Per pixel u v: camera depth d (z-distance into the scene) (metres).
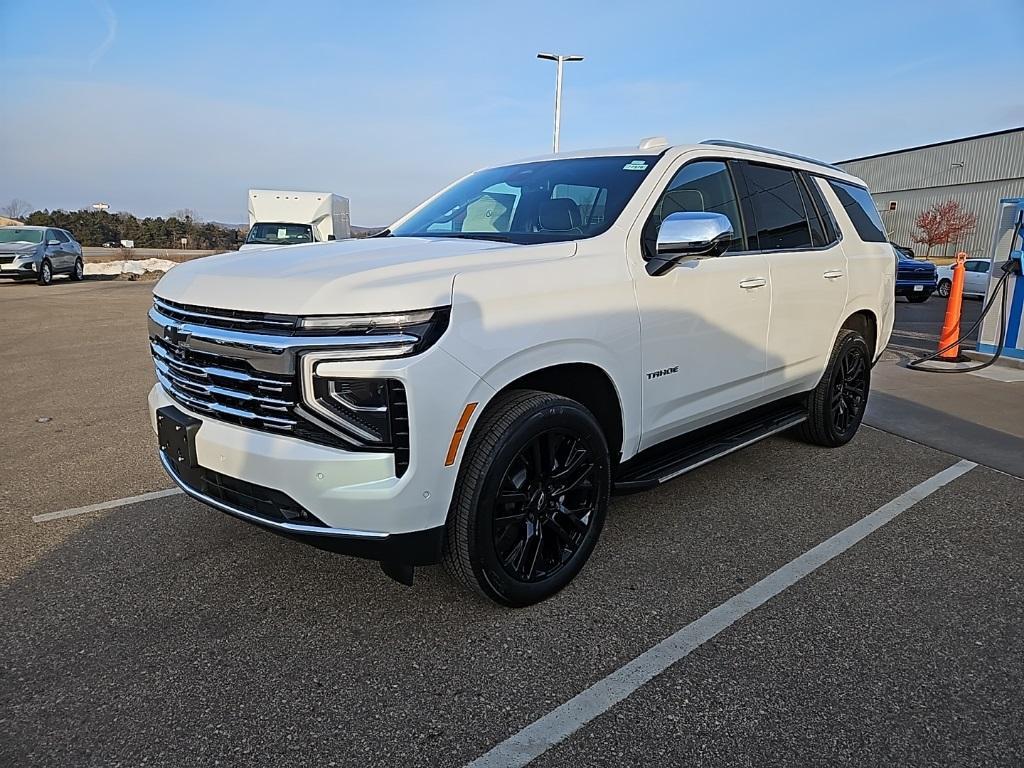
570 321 2.81
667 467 3.52
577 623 2.80
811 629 2.77
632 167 3.61
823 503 4.07
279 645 2.64
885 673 2.49
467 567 2.67
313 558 3.33
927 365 8.70
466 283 2.51
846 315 4.83
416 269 2.54
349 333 2.32
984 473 4.61
